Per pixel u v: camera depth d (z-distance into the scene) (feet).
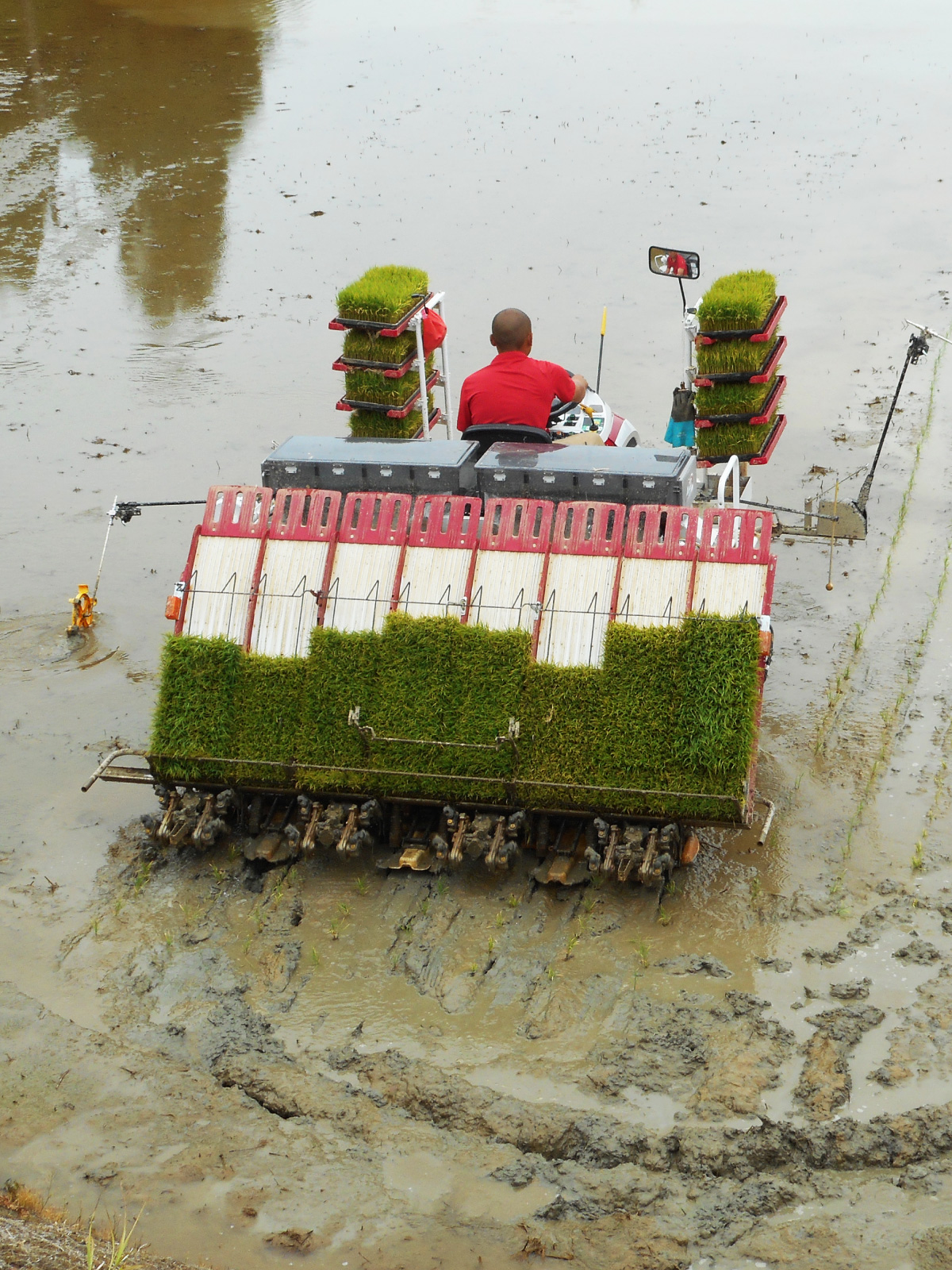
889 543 39.09
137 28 119.44
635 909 24.90
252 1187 19.15
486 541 26.84
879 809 27.68
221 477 44.01
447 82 103.19
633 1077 20.95
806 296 59.11
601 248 66.18
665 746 24.76
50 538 40.40
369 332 36.63
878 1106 20.25
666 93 98.32
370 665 25.96
